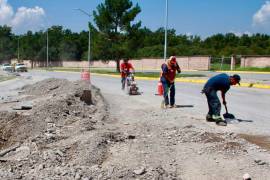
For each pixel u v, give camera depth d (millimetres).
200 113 13688
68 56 104562
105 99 19000
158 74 43031
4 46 121500
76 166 7703
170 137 9523
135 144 8852
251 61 53188
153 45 92875
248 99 18922
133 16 52312
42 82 24609
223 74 11648
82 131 10578
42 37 105000
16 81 37156
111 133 9531
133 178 6992
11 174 7027
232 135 9680
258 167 7602
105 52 53438
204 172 7461
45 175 7039
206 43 97750
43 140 9969
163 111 14094
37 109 13789
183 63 60438
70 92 17516
